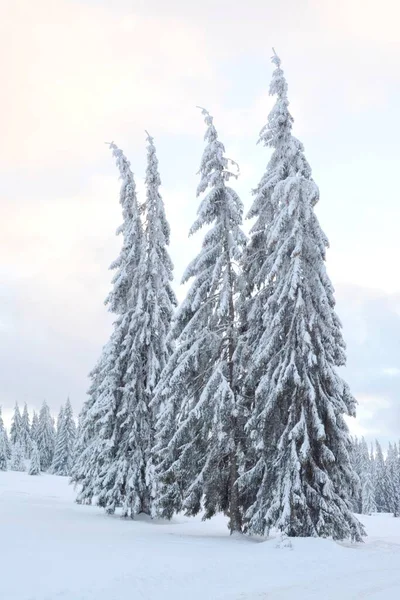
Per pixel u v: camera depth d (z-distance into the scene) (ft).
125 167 89.61
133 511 70.95
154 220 84.02
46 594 25.50
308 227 59.77
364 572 35.45
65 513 74.38
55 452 287.28
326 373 55.62
